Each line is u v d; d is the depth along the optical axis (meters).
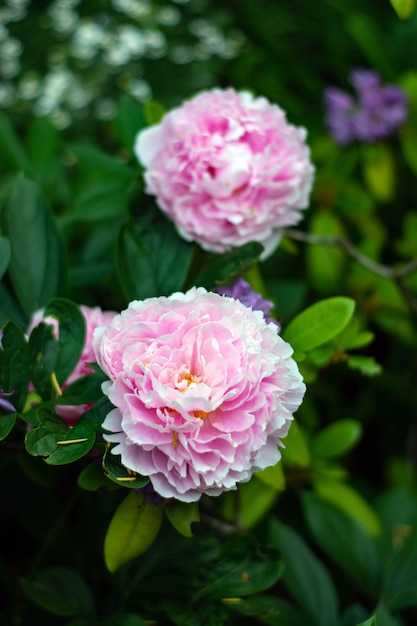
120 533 0.72
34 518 0.87
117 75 1.38
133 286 0.83
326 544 0.89
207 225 0.83
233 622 0.87
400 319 1.05
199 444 0.67
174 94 1.33
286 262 1.20
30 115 1.39
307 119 1.15
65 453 0.68
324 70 1.42
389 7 1.39
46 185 1.12
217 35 1.39
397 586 0.83
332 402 1.14
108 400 0.71
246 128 0.82
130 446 0.67
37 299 0.83
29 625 0.85
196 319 0.68
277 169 0.81
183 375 0.67
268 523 0.92
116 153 1.37
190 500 0.67
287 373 0.68
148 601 0.80
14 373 0.73
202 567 0.78
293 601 0.98
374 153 1.18
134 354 0.67
